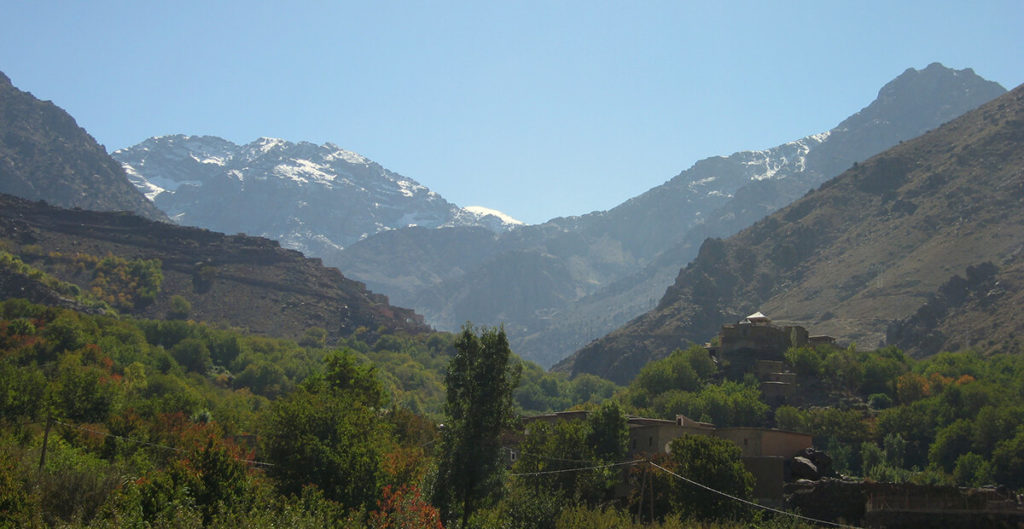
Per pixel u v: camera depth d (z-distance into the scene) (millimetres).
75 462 72438
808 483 78375
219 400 161000
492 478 66312
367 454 70250
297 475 68812
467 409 67688
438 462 67500
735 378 163250
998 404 138500
